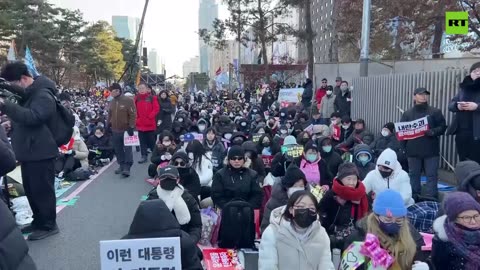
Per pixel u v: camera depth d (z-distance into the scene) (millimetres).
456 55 22250
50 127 5859
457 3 20000
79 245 5918
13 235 2770
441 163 8891
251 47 47625
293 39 42281
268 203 5641
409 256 3658
